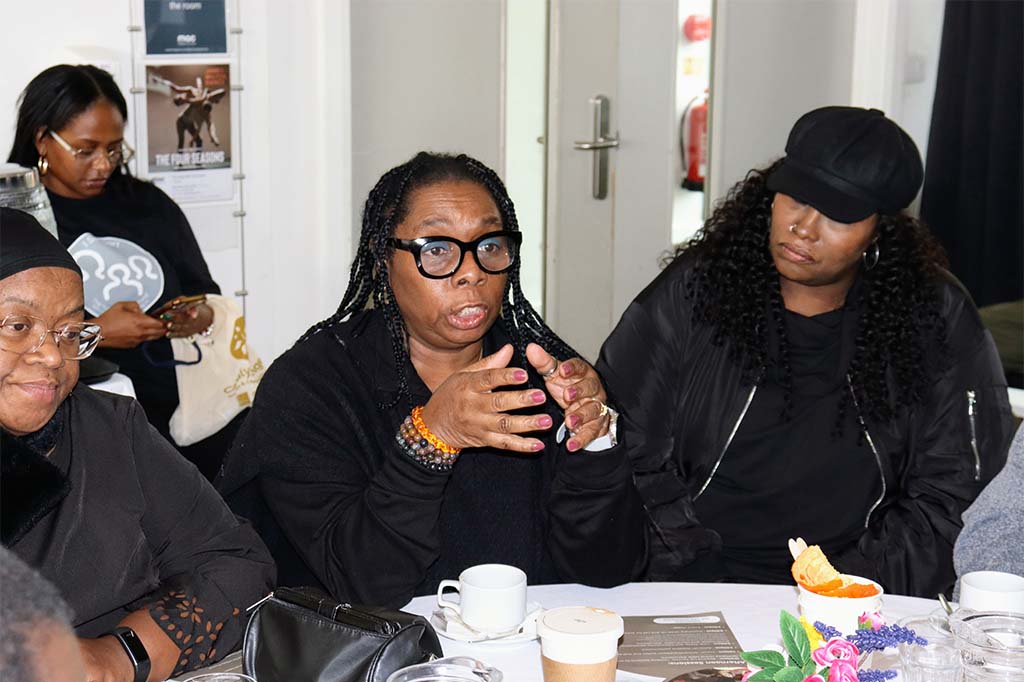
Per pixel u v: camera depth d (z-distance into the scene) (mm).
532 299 4309
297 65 3650
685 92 4227
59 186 2936
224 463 1821
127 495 1463
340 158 3742
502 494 1790
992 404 2162
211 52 3477
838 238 2002
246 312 3719
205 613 1463
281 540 1854
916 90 4328
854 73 4352
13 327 1295
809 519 2141
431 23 3875
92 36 3271
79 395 1478
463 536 1771
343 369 1775
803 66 4398
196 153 3512
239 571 1541
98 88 2904
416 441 1549
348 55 3684
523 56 4078
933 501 2123
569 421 1630
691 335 2193
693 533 2125
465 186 1718
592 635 1288
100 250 2941
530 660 1433
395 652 1285
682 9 4148
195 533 1557
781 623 1094
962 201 4141
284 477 1728
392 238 1710
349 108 3723
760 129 4375
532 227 4242
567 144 4164
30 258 1310
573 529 1694
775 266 2125
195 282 3137
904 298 2113
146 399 2938
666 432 2205
